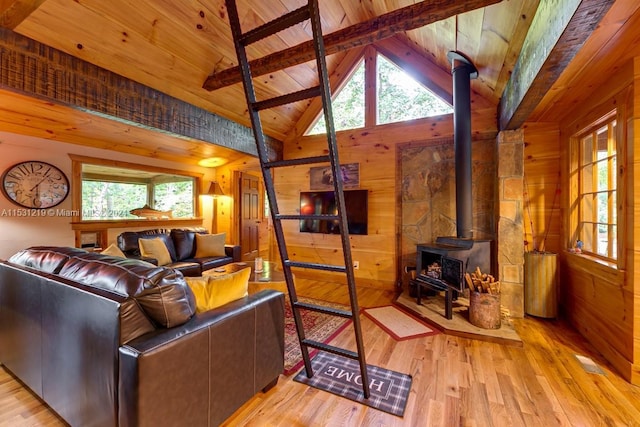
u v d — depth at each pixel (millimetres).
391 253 4270
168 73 2932
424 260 3541
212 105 3609
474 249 3154
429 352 2377
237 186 6035
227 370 1497
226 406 1496
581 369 2105
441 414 1648
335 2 3346
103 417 1259
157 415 1170
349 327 2883
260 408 1704
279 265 5059
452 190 3916
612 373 2055
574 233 2984
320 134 4809
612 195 2369
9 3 1836
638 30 1563
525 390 1865
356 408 1702
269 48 3322
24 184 3508
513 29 2129
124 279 1347
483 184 3701
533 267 3102
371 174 4410
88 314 1324
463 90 3146
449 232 3924
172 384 1225
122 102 2674
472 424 1571
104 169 4648
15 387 1874
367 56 4426
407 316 3166
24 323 1754
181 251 4441
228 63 3225
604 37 1637
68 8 2098
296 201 5051
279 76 3889
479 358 2275
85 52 2369
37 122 3242
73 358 1414
